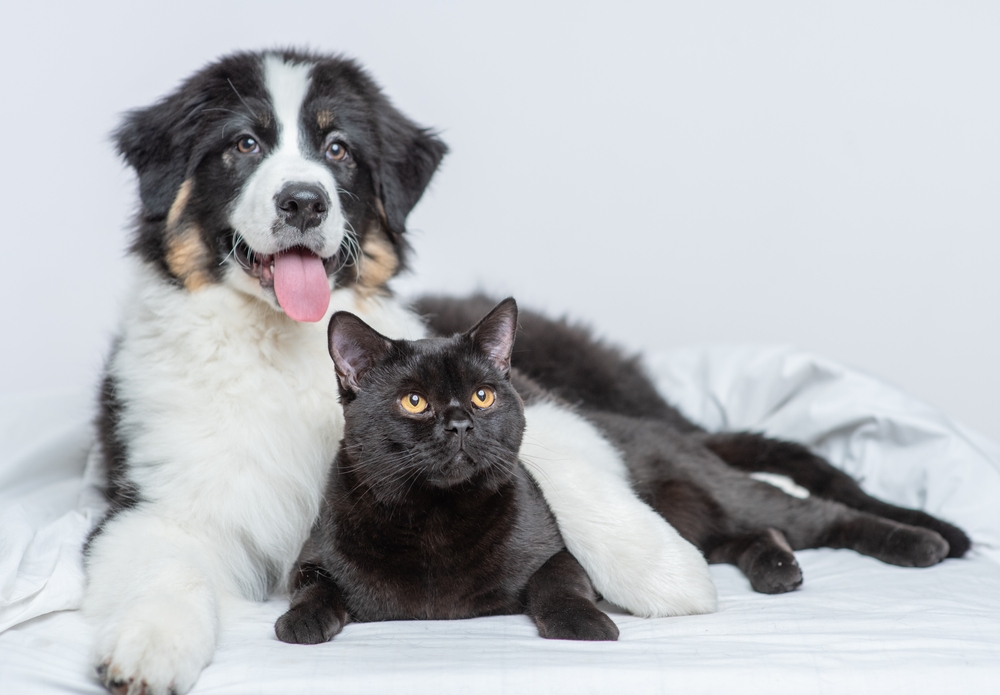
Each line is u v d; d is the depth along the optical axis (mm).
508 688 1052
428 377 1151
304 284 1225
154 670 1065
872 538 1310
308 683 1061
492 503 1162
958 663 1067
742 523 1333
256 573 1267
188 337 1253
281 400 1260
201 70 1300
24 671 1091
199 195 1258
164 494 1234
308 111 1273
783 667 1062
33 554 1236
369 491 1158
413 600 1167
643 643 1104
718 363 1677
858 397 1532
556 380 1540
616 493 1217
